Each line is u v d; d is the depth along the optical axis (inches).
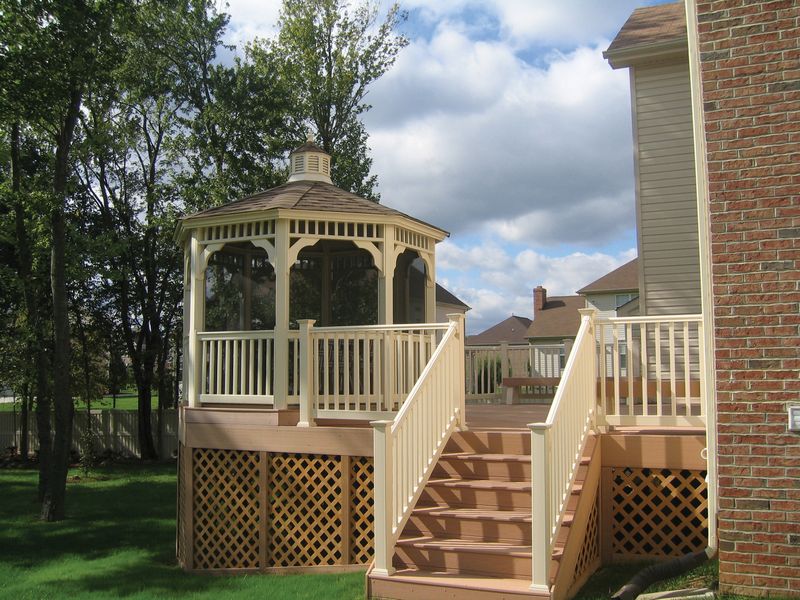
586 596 227.6
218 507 342.3
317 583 276.2
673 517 267.7
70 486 693.9
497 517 242.5
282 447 319.3
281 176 925.2
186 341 385.1
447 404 281.7
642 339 272.5
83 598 293.3
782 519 207.9
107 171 935.0
